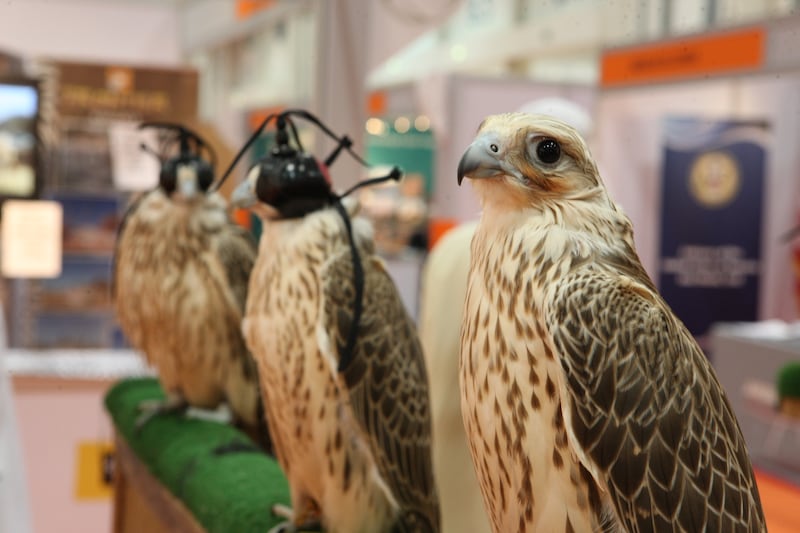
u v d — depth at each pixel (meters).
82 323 2.90
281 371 1.16
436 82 4.31
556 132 0.85
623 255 0.85
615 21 3.73
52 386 2.63
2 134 2.69
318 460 1.18
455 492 1.74
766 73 2.62
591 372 0.79
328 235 1.15
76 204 2.85
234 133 2.72
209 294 1.61
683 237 3.79
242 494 1.33
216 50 2.89
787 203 3.92
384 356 1.16
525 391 0.83
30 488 2.64
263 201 1.16
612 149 3.59
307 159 1.16
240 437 1.61
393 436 1.18
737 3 3.53
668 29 3.48
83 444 2.67
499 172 0.85
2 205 2.71
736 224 3.87
